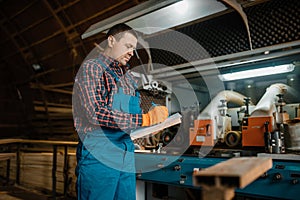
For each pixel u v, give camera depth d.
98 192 1.44
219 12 1.98
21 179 4.40
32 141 3.91
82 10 4.25
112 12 3.91
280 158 1.63
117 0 3.70
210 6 1.84
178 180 1.92
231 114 2.47
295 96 2.19
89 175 1.44
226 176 0.56
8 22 5.53
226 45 2.23
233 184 0.55
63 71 5.45
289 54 1.91
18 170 4.38
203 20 2.16
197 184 0.60
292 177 1.45
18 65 6.30
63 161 3.83
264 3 1.98
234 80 2.55
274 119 1.85
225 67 2.33
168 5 1.74
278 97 2.00
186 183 1.88
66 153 3.56
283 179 1.48
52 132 5.90
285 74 2.27
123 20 1.94
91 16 4.21
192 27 2.39
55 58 5.41
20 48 5.84
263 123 1.88
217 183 0.57
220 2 1.78
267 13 1.99
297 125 1.71
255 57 2.04
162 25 2.21
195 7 1.86
